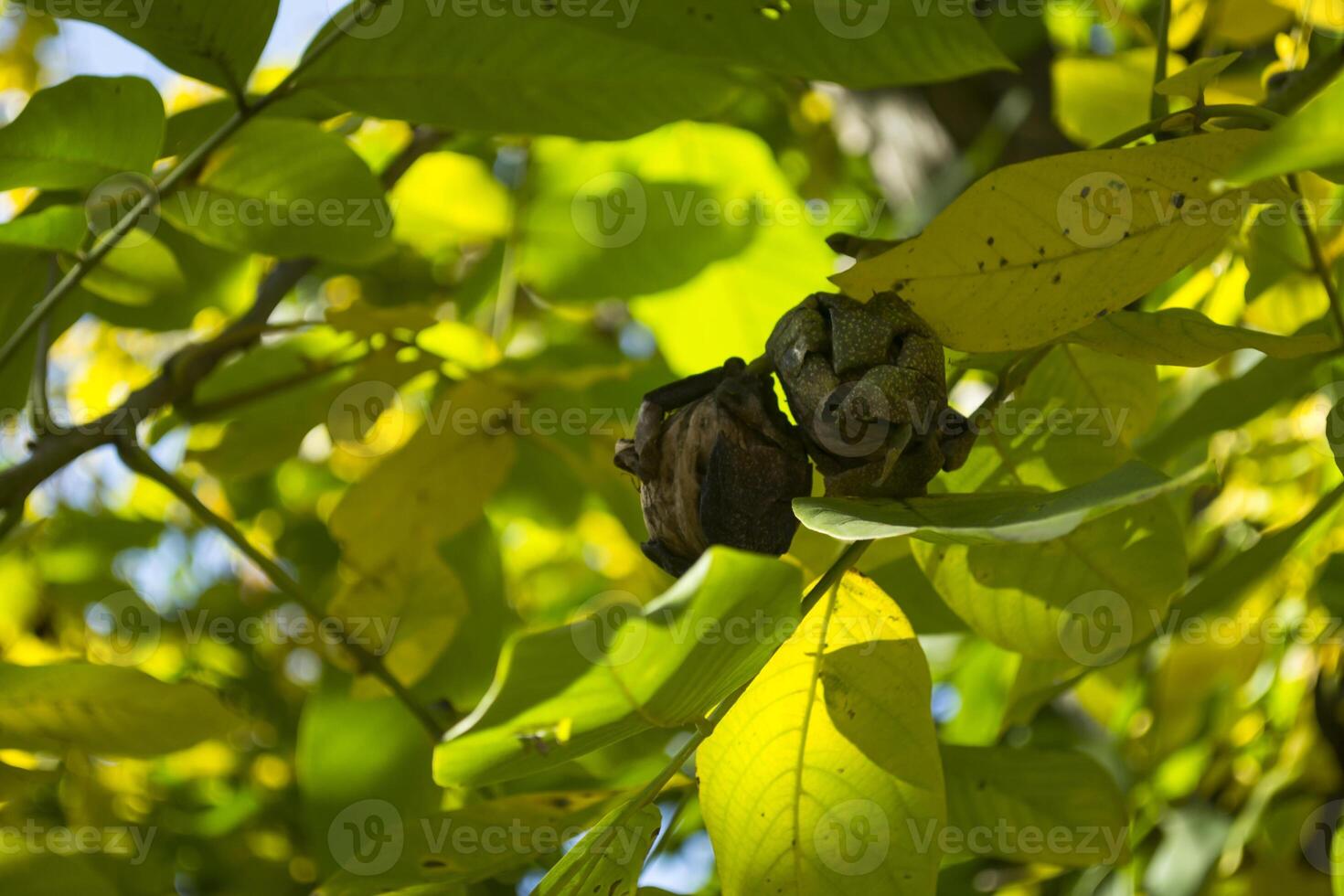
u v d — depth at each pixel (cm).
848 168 196
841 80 95
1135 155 87
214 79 98
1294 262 104
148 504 180
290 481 178
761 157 141
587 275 134
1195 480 81
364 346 124
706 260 134
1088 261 88
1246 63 123
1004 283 88
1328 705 122
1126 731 136
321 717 116
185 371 112
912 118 160
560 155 137
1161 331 89
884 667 91
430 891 91
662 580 166
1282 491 129
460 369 119
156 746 95
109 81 96
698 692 86
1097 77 121
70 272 106
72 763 139
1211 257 104
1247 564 99
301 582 177
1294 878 124
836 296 88
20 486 104
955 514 84
